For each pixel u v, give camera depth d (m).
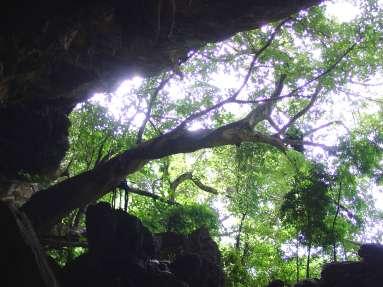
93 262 12.98
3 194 18.14
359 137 18.89
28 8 13.20
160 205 22.16
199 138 18.33
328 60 21.05
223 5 15.44
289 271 23.92
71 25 14.20
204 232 18.52
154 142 18.14
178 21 16.00
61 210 16.86
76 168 25.28
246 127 19.39
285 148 20.45
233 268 21.45
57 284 10.53
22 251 9.62
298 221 17.02
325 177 17.44
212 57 22.39
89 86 18.53
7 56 13.74
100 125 22.75
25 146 18.31
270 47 21.61
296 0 15.52
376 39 20.75
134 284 12.72
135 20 14.91
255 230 26.28
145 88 23.30
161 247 17.23
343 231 17.02
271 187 26.33
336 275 13.03
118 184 18.30
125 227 13.60
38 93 17.41
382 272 12.37
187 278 14.11
